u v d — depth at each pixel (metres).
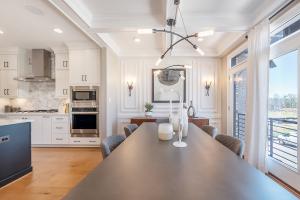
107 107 4.89
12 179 3.02
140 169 1.23
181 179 1.07
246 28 3.43
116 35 4.48
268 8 2.88
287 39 2.81
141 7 3.16
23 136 3.28
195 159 1.44
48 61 5.55
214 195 0.89
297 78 2.62
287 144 2.93
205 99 5.64
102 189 0.95
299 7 2.51
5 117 5.08
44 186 2.87
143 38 4.66
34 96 5.78
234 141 2.02
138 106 5.71
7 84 5.30
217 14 3.34
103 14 3.38
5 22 3.55
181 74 5.65
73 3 2.82
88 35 3.93
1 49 5.26
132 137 2.28
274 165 3.13
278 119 3.13
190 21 3.39
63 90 5.23
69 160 4.04
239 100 4.66
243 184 1.01
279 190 0.95
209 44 5.06
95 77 4.95
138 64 5.73
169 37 4.09
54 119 5.08
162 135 2.12
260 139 3.11
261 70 3.10
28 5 2.93
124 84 5.74
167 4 2.71
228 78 5.09
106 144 1.90
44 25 3.70
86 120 5.02
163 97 5.65
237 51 4.52
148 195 0.89
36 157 4.25
